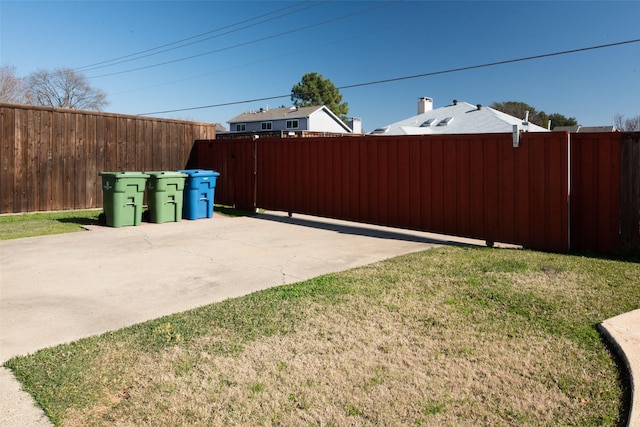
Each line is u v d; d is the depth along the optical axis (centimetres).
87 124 1243
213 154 1422
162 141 1407
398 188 927
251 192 1293
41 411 273
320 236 901
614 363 328
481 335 379
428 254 693
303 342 369
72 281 561
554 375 313
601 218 702
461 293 486
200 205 1131
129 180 983
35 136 1152
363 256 709
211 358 341
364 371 322
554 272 563
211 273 604
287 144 1177
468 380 308
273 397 289
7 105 1101
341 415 271
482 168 798
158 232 932
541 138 727
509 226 768
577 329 387
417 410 275
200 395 291
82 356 342
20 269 617
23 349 361
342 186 1039
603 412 270
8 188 1114
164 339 373
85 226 979
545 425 259
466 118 2581
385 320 414
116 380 309
